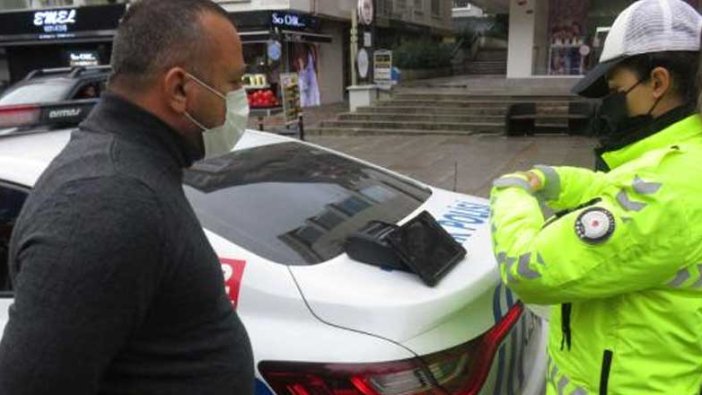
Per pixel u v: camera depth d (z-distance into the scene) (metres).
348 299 1.94
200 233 1.29
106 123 1.26
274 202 2.44
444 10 35.47
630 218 1.33
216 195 2.38
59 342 1.06
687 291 1.40
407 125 14.83
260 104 9.82
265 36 21.08
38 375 1.06
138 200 1.14
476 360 2.01
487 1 21.92
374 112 15.73
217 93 1.32
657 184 1.33
